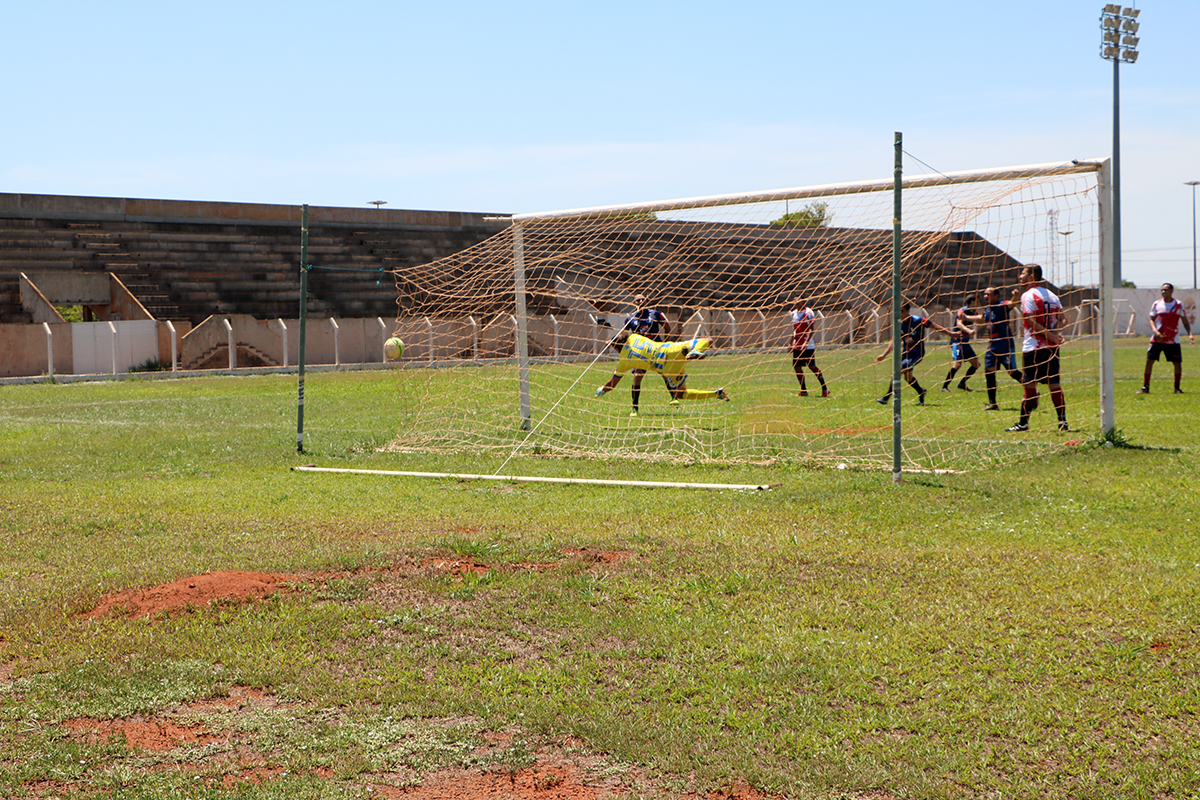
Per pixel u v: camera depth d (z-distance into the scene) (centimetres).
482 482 849
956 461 878
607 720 340
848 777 297
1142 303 4125
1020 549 546
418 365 2612
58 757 319
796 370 1609
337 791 296
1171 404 1313
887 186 959
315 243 3559
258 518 687
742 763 307
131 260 3206
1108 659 377
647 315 1409
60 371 2506
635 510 700
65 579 521
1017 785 290
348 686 374
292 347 2848
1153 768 296
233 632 432
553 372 1925
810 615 441
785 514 664
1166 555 519
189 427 1285
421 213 3806
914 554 541
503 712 350
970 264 1659
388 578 516
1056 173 917
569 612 455
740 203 1045
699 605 461
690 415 1331
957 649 394
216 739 335
